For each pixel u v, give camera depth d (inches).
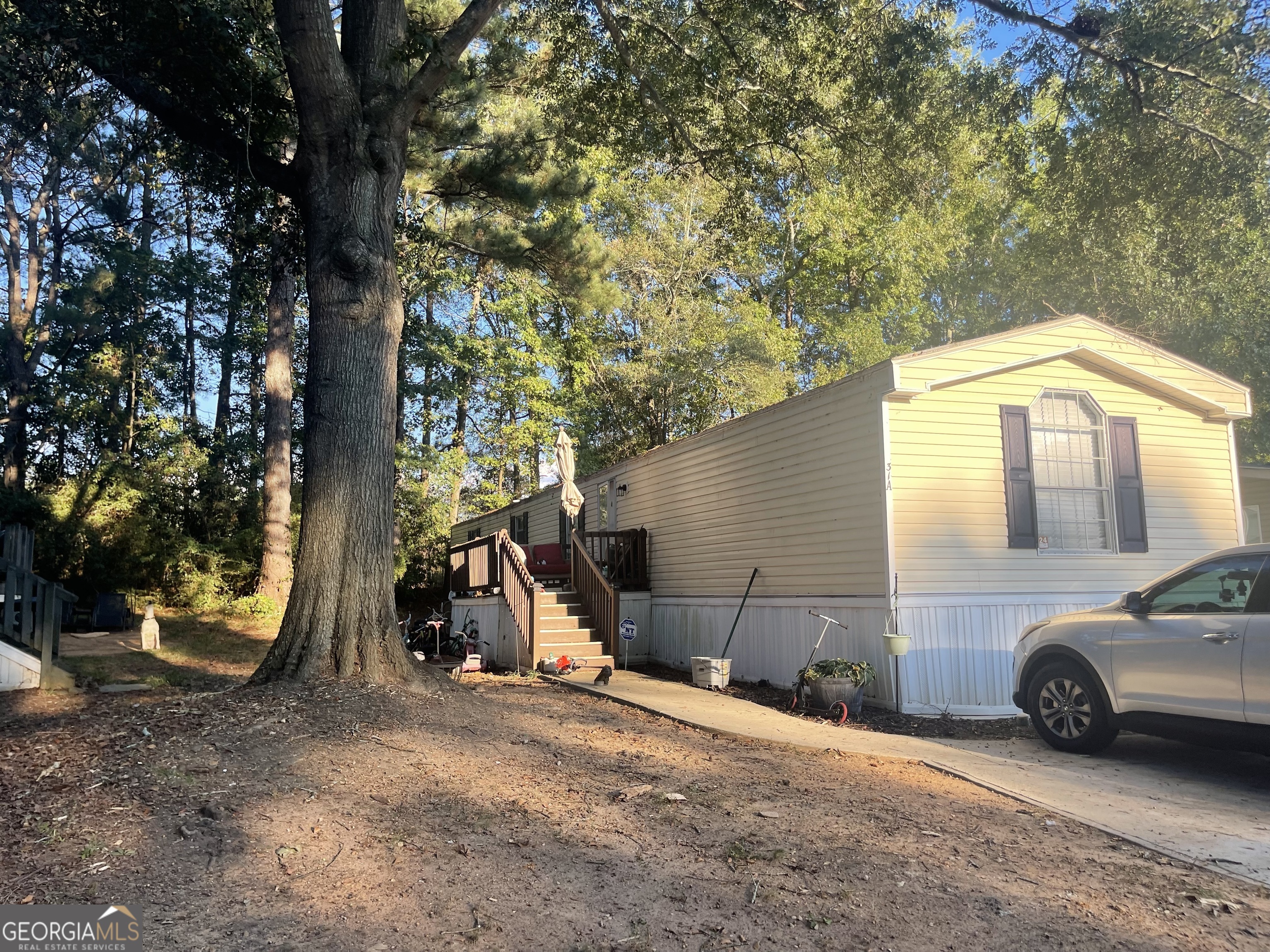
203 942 118.0
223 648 531.8
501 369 1005.2
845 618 375.2
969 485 367.6
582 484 711.7
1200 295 526.6
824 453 393.7
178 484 812.0
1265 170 398.0
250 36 375.6
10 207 871.7
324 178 307.7
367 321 304.0
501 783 196.4
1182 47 367.9
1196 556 406.0
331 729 223.5
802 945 123.9
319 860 147.0
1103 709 256.8
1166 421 412.5
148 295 912.9
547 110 508.1
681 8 431.2
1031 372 387.5
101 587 711.7
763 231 515.8
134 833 154.2
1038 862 161.5
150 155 666.8
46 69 385.4
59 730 229.3
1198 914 139.8
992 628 360.2
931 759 249.8
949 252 965.8
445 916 128.6
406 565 967.6
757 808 188.2
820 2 394.9
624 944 122.4
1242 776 239.6
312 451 296.5
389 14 325.7
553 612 512.4
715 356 979.3
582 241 645.9
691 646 512.7
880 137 440.5
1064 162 441.1
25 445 884.6
